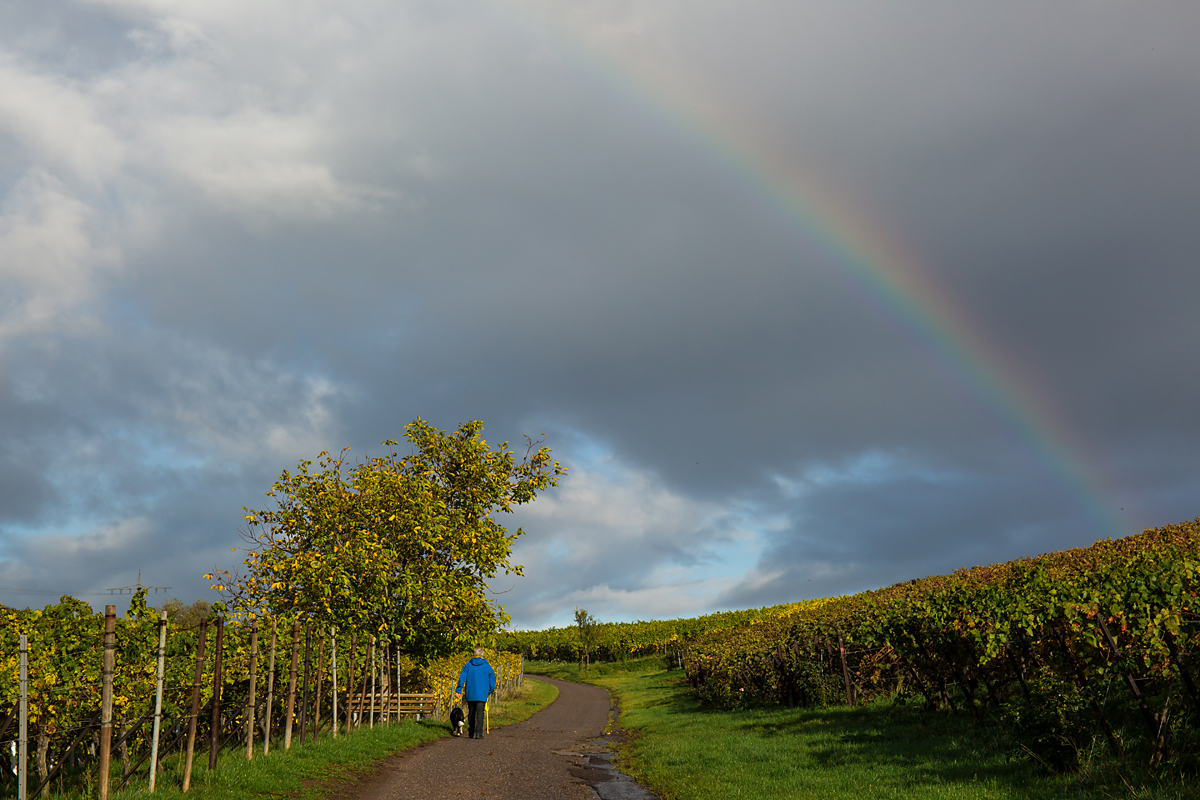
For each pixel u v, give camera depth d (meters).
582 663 72.88
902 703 16.75
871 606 18.41
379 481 20.25
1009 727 11.49
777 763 12.43
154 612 10.39
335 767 12.50
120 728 10.48
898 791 9.31
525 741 18.98
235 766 11.01
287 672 16.36
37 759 9.35
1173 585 8.80
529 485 22.77
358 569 18.92
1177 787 7.67
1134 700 9.59
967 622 12.24
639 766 14.17
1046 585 10.82
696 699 30.28
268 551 19.41
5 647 8.98
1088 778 8.61
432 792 11.23
